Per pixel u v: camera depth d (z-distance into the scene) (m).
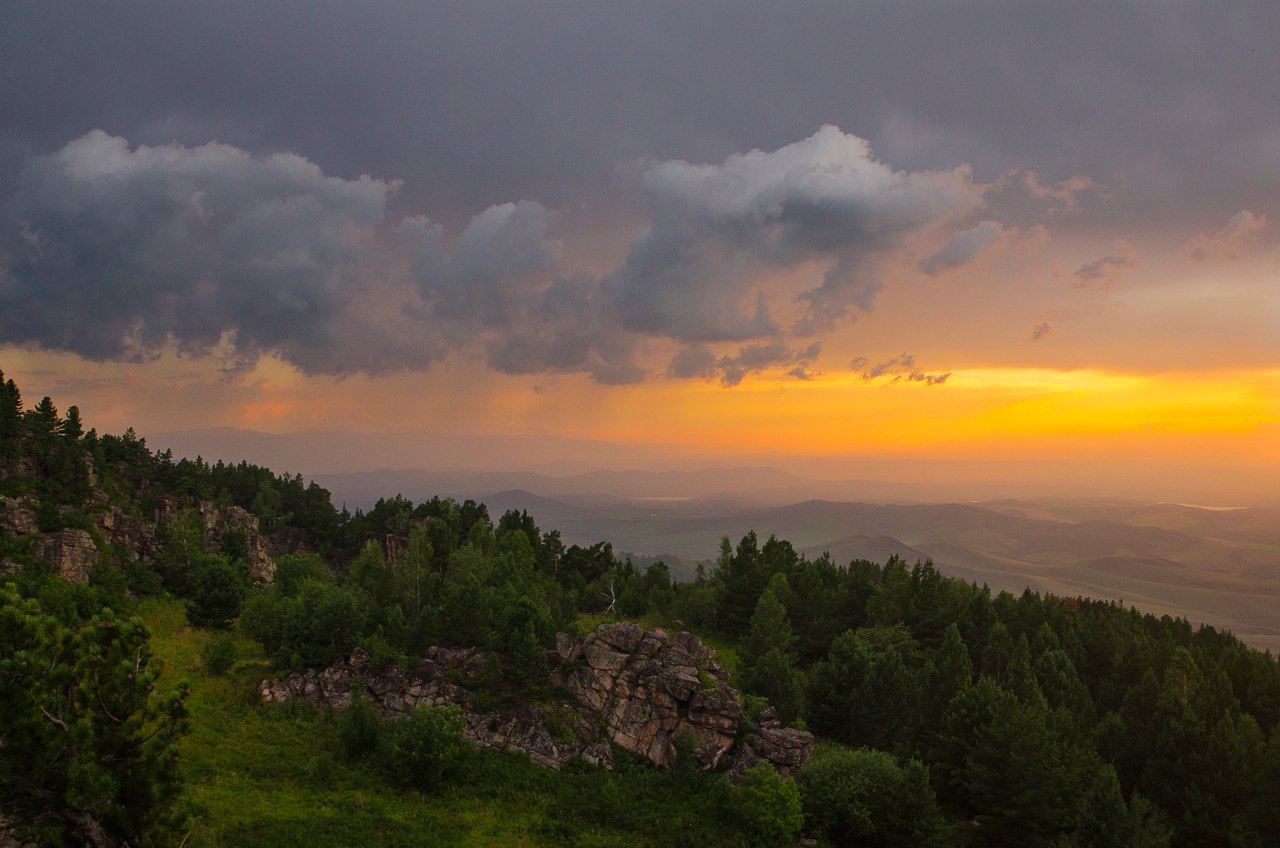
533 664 67.19
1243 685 92.69
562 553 152.62
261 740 59.03
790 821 53.28
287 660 71.88
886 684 80.31
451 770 56.41
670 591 134.12
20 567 90.06
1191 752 63.16
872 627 109.88
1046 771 59.38
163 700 30.42
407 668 68.38
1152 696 80.00
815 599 116.00
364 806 50.78
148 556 117.44
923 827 55.91
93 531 105.44
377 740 59.00
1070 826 60.47
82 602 77.56
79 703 28.89
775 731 65.00
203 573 98.56
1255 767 61.59
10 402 117.81
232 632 92.06
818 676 85.50
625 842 50.78
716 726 63.88
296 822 46.78
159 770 29.94
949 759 68.19
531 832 50.66
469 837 48.84
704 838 52.50
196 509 138.38
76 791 27.39
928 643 109.88
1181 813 61.12
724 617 123.06
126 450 143.75
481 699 64.25
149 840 28.94
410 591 90.38
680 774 60.19
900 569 128.88
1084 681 98.00
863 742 78.12
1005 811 58.09
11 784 27.27
